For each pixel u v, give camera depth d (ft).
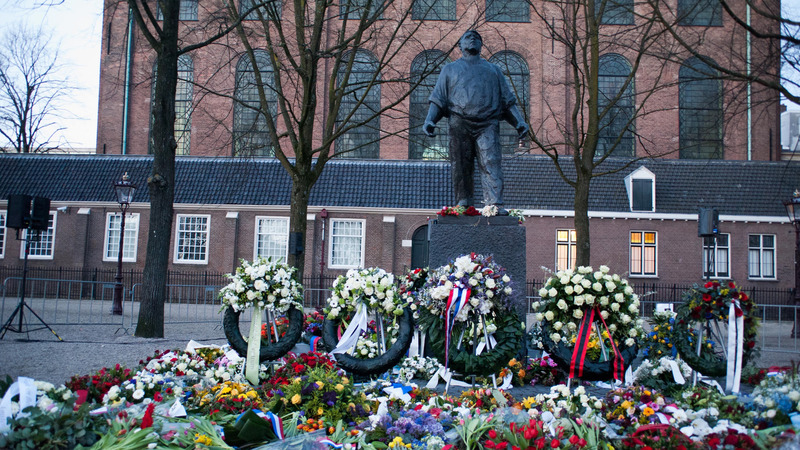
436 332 22.08
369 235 100.73
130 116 120.57
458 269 21.83
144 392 20.40
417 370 26.81
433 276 22.79
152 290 44.01
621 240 98.12
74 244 100.48
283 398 18.67
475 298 21.16
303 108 47.96
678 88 114.01
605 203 99.40
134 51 117.50
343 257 101.04
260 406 19.08
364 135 118.52
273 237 101.50
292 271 25.85
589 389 26.23
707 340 26.17
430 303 22.30
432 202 101.86
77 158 110.01
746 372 24.63
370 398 19.81
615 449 15.12
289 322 25.81
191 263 100.42
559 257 98.27
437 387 25.76
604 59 115.34
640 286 96.99
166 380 21.77
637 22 96.68
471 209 29.09
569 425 16.03
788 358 43.88
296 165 50.72
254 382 23.63
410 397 20.11
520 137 30.40
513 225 28.81
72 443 13.85
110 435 14.58
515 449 14.06
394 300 23.65
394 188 104.22
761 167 105.09
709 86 114.11
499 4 107.24
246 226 101.35
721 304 23.26
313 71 47.78
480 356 21.50
